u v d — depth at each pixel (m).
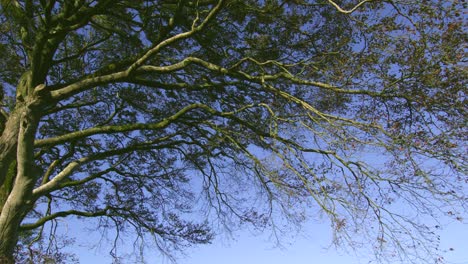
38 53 10.49
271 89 10.30
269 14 10.77
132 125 11.33
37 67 10.64
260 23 11.01
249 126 11.12
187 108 11.62
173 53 12.22
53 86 11.15
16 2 10.77
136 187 15.10
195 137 13.46
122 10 11.76
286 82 10.77
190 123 12.52
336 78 9.44
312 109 9.80
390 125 9.17
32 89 10.62
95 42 12.27
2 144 9.97
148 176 14.78
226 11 11.02
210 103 12.62
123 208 14.93
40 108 9.91
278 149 10.30
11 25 11.48
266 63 10.40
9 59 12.37
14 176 10.96
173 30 11.42
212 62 11.90
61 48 13.38
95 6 10.51
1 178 9.85
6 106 11.73
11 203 9.43
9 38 11.73
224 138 11.94
